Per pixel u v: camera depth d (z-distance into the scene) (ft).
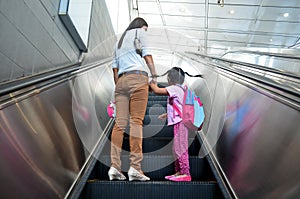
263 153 5.86
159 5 27.09
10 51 5.99
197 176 8.63
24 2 6.70
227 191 6.62
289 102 5.60
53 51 8.75
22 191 4.42
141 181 7.13
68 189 6.25
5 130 4.37
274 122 5.92
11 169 4.28
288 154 5.03
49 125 6.04
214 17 28.09
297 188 4.47
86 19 11.73
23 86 5.20
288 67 20.44
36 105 5.66
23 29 6.63
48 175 5.44
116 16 22.17
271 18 26.81
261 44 33.71
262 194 5.35
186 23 30.27
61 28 9.49
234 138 7.59
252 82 7.98
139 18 8.57
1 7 5.63
